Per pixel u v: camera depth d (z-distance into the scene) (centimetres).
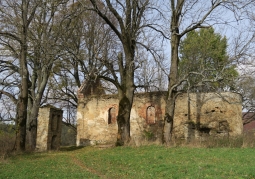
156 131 2512
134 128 2597
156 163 1263
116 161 1396
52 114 2239
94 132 2748
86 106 2823
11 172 1191
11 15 2067
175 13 2031
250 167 1045
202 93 2436
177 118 2466
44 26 2248
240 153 1491
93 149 2166
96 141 2722
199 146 1855
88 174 1091
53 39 2214
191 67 2716
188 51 3161
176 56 2052
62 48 2044
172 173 1016
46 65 2223
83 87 2908
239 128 2303
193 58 2836
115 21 2755
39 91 2477
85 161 1493
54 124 2270
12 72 2502
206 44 2859
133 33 2061
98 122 2753
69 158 1667
